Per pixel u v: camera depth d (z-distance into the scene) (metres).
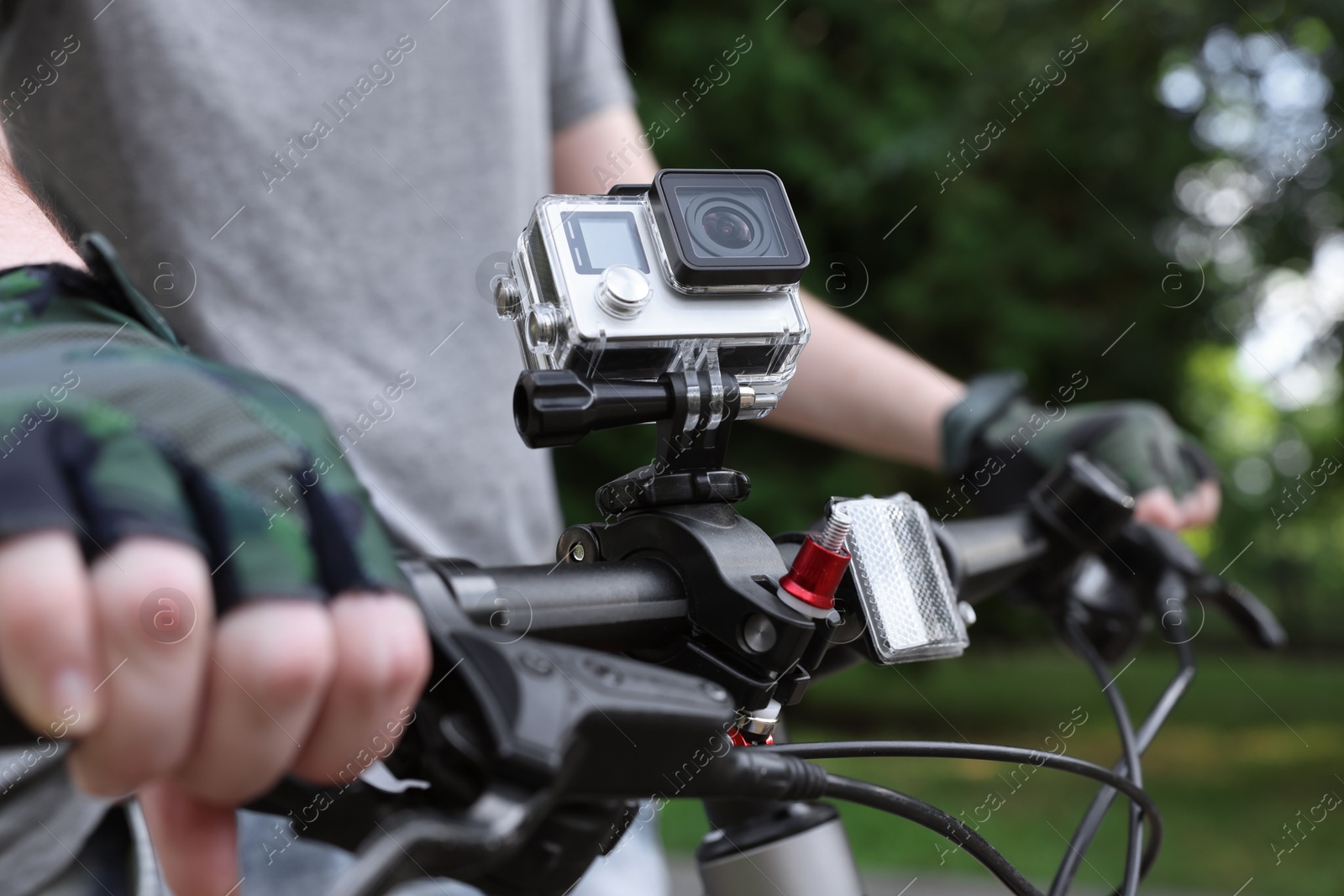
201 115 1.07
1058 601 0.95
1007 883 0.61
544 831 0.42
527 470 1.24
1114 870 5.05
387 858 0.36
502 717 0.39
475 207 1.19
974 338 6.91
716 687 0.45
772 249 0.58
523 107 1.25
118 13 1.05
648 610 0.55
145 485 0.33
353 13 1.15
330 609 0.36
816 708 9.64
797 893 0.67
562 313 0.55
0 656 0.31
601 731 0.41
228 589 0.34
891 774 6.82
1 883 0.66
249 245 1.09
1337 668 15.67
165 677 0.32
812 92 6.67
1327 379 7.30
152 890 0.67
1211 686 12.51
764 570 0.56
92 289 0.41
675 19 6.81
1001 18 6.59
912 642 0.66
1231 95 6.30
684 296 0.57
